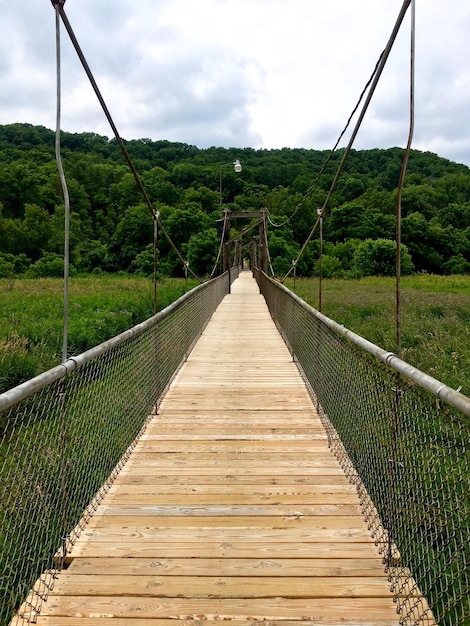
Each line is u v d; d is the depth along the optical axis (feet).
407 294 44.11
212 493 7.76
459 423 4.45
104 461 8.51
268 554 6.11
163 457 9.26
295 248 103.60
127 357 9.84
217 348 20.40
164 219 110.63
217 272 73.87
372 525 6.72
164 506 7.34
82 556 6.06
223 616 5.00
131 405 9.95
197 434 10.50
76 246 112.47
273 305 28.81
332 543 6.37
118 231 114.93
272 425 11.08
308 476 8.41
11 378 16.94
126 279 72.49
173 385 14.53
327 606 5.17
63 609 5.11
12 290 48.73
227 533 6.60
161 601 5.24
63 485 6.01
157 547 6.25
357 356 8.12
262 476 8.41
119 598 5.29
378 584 5.53
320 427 10.94
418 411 5.71
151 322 11.12
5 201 130.11
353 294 45.03
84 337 23.72
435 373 16.01
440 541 6.59
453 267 106.11
